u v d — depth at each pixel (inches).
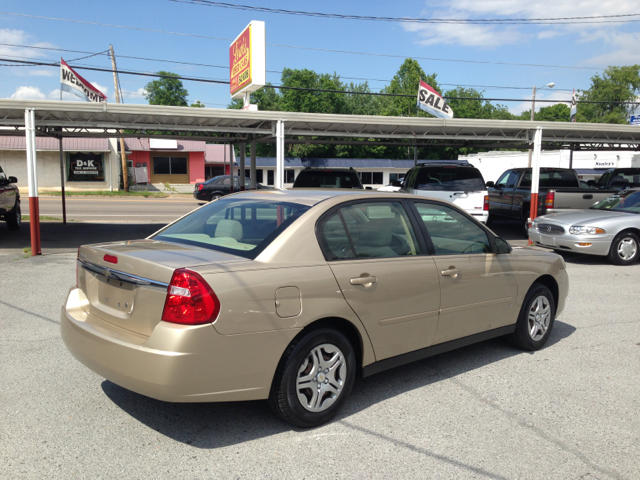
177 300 117.0
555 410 152.9
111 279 135.3
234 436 133.6
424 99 566.6
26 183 1387.8
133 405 150.4
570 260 448.5
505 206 644.7
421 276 158.6
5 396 154.1
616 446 132.5
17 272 342.6
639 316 263.1
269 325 125.6
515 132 599.5
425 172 515.5
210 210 170.2
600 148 872.9
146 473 115.8
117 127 494.6
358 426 140.9
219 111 461.4
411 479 115.8
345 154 2076.8
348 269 141.6
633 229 419.5
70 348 139.0
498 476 117.8
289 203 151.9
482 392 165.5
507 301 190.2
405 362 159.9
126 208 977.5
